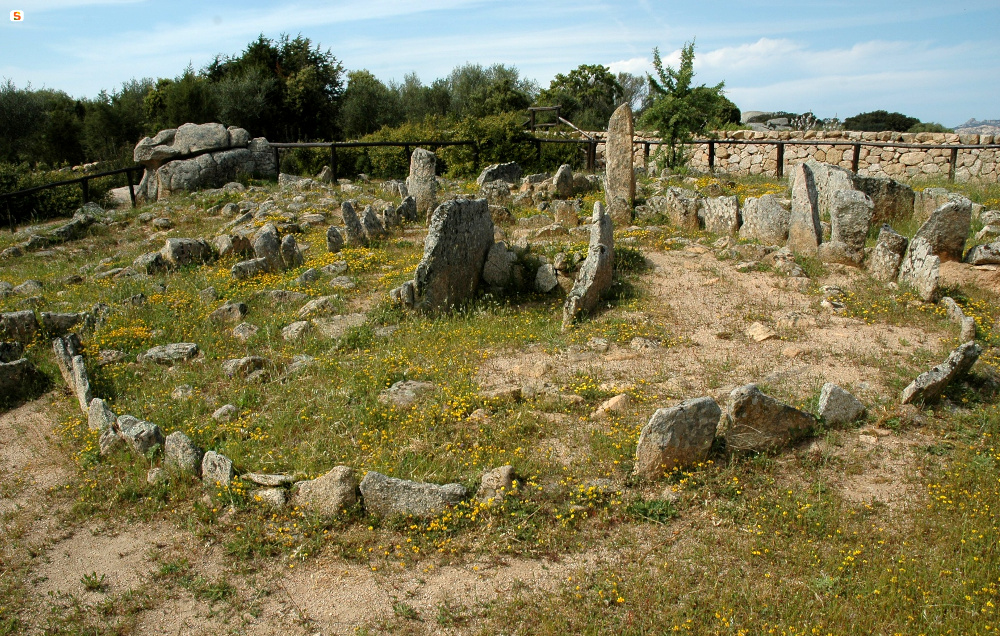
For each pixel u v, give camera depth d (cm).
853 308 852
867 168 2092
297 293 999
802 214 1060
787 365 722
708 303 905
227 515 533
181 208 1655
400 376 735
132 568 494
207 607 452
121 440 625
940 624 397
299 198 1633
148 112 2962
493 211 1360
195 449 595
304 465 577
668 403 652
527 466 557
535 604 434
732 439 559
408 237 1326
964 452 554
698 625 409
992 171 1900
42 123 3141
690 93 1942
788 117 3272
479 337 839
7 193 1738
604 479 538
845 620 407
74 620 447
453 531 498
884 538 470
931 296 850
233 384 748
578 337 820
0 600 467
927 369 693
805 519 491
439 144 2047
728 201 1198
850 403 598
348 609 442
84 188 1825
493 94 3622
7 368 750
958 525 475
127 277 1143
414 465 566
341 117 3073
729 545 472
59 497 580
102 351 839
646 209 1352
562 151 2175
